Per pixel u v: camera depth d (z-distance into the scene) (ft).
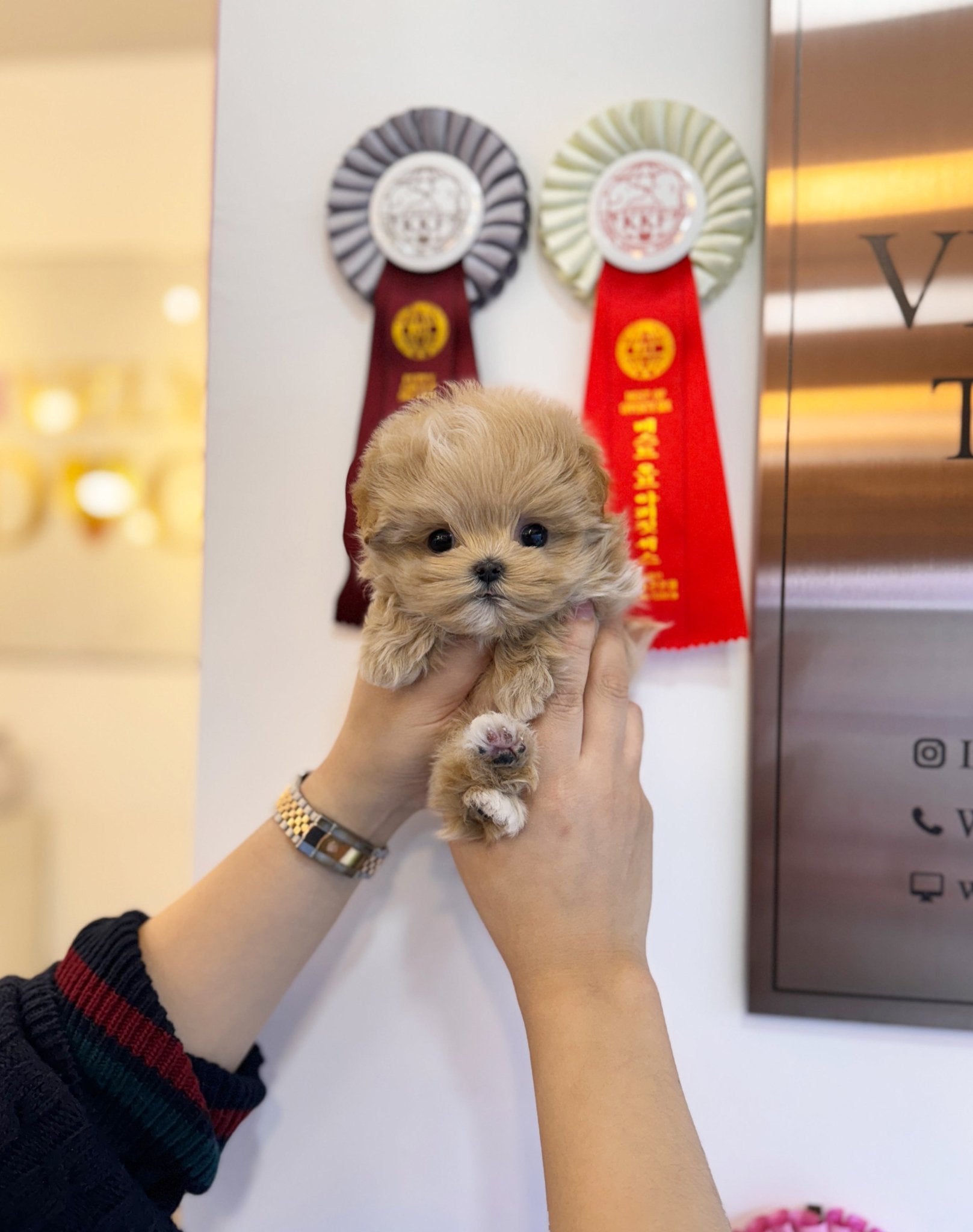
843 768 2.74
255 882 2.47
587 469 2.12
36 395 4.68
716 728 2.87
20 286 4.68
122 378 4.63
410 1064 2.97
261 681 3.06
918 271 2.68
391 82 3.00
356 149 2.91
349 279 2.93
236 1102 2.50
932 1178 2.74
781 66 2.72
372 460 2.16
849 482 2.73
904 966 2.71
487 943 2.93
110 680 4.76
